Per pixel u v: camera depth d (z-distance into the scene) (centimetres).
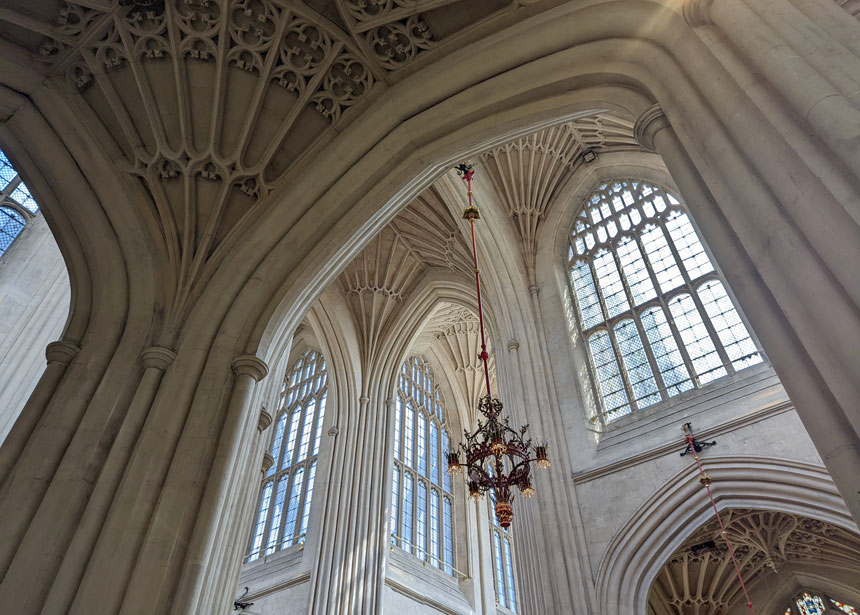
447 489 2331
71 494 641
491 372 2606
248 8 852
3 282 1284
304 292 873
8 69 857
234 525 877
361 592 1628
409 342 2125
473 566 2131
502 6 812
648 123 611
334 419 1972
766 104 445
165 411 717
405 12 827
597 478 1206
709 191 524
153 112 881
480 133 839
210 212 909
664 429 1210
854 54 421
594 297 1570
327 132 927
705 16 556
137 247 865
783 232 407
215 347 791
